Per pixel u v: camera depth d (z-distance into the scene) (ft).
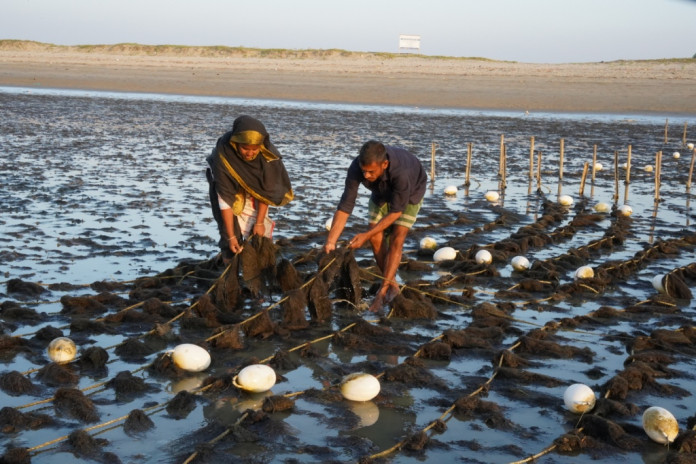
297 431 17.31
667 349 22.40
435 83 144.46
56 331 22.45
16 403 18.28
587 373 20.89
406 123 95.30
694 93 128.06
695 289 29.09
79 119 93.15
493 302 27.02
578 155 71.31
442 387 19.76
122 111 105.19
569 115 108.99
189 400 18.43
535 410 18.61
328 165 60.44
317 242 35.27
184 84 148.05
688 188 53.31
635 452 16.60
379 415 18.25
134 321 23.94
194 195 46.37
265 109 111.75
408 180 24.77
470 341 22.70
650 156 71.15
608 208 45.27
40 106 108.88
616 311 25.73
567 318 24.86
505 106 117.80
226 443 16.63
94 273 29.22
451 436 17.20
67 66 182.80
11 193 45.27
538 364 21.53
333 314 25.70
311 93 133.18
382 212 27.09
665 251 34.45
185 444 16.58
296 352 22.16
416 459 16.12
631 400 19.17
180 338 22.71
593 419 17.35
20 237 34.53
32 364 20.71
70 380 19.60
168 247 33.42
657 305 26.58
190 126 88.63
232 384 19.33
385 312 25.91
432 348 21.89
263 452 16.33
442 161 65.77
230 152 25.46
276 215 41.11
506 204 47.52
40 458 15.83
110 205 42.52
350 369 20.90
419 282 28.63
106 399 18.75
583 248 34.06
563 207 45.80
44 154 63.05
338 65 187.01
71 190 46.91
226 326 23.04
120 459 15.87
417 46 247.09
